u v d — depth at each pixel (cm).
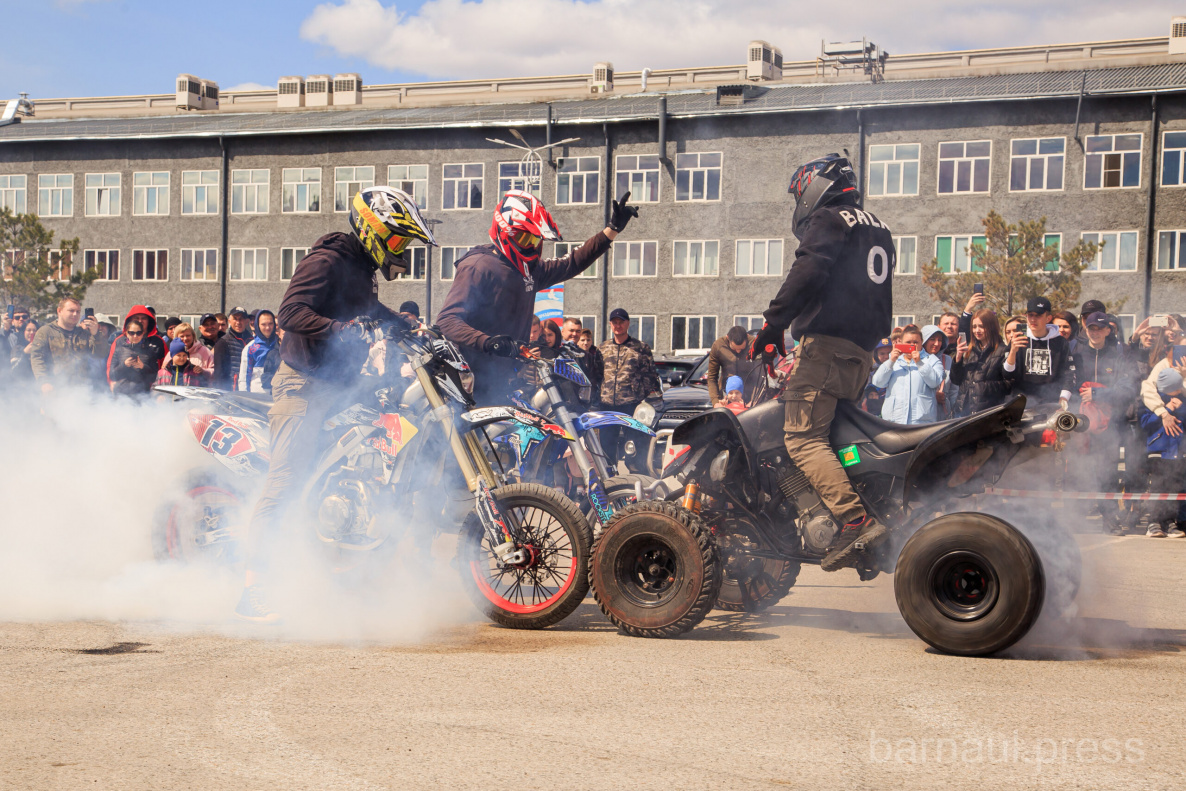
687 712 343
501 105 4603
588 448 507
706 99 4141
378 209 484
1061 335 850
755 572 522
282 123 4669
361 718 336
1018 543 414
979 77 4003
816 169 480
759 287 3966
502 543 471
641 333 4106
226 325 1199
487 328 567
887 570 463
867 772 289
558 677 388
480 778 284
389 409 503
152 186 4762
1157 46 4128
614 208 631
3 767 290
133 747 307
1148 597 567
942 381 923
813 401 455
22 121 5344
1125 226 3625
